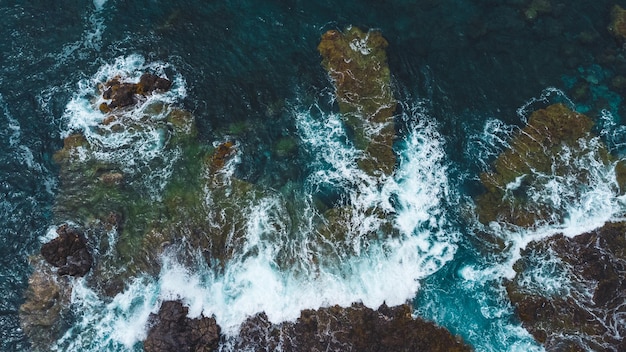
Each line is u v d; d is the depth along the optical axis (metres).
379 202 31.73
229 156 32.38
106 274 28.95
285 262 29.72
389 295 29.30
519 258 30.72
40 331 27.59
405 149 33.47
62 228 29.59
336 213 31.20
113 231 29.86
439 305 29.25
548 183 32.81
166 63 35.03
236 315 28.30
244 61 35.53
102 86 34.06
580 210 32.09
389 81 35.31
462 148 33.88
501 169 33.25
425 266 30.33
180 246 29.73
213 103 34.06
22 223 29.94
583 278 30.06
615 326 28.97
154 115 33.28
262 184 31.75
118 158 31.94
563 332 28.88
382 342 27.86
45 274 28.66
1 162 31.41
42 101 33.38
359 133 33.69
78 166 31.62
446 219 31.70
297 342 27.75
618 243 31.03
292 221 30.78
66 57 34.91
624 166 33.34
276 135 33.34
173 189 31.25
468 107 35.03
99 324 27.86
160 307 28.19
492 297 29.69
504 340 28.61
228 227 30.31
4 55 34.72
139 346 27.38
